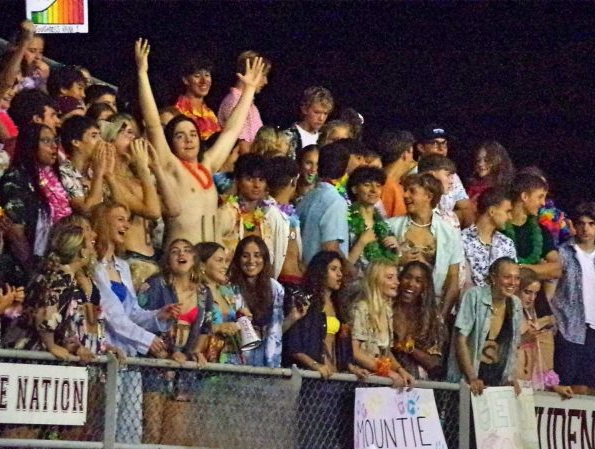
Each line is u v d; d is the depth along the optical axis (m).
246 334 22.61
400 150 28.52
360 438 23.33
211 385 22.00
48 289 20.08
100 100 26.67
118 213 21.75
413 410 24.17
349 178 26.41
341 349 23.95
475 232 27.50
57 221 20.92
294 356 23.38
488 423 25.17
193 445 21.72
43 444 20.06
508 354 25.77
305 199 25.94
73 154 23.09
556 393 26.45
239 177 25.03
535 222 28.61
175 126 24.33
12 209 21.41
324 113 29.09
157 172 23.58
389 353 24.55
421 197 26.55
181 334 22.09
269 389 22.59
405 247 26.41
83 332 20.42
